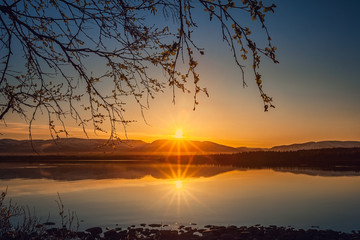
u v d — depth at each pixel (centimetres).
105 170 5034
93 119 430
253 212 1750
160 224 1507
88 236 1264
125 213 1744
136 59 410
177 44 337
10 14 384
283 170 4525
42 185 2980
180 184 3009
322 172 4119
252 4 296
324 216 1634
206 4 316
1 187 2830
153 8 368
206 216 1667
